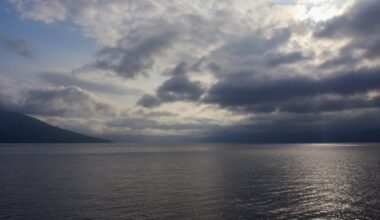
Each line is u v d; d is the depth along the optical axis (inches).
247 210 1609.3
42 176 2938.0
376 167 3774.6
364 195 1972.2
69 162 4665.4
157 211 1592.0
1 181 2605.8
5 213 1555.1
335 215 1517.0
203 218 1471.5
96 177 2871.6
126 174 3117.6
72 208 1651.1
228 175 3019.2
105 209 1628.9
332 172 3243.1
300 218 1470.2
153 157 6087.6
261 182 2539.4
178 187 2299.5
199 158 5728.3
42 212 1574.8
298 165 4119.1
